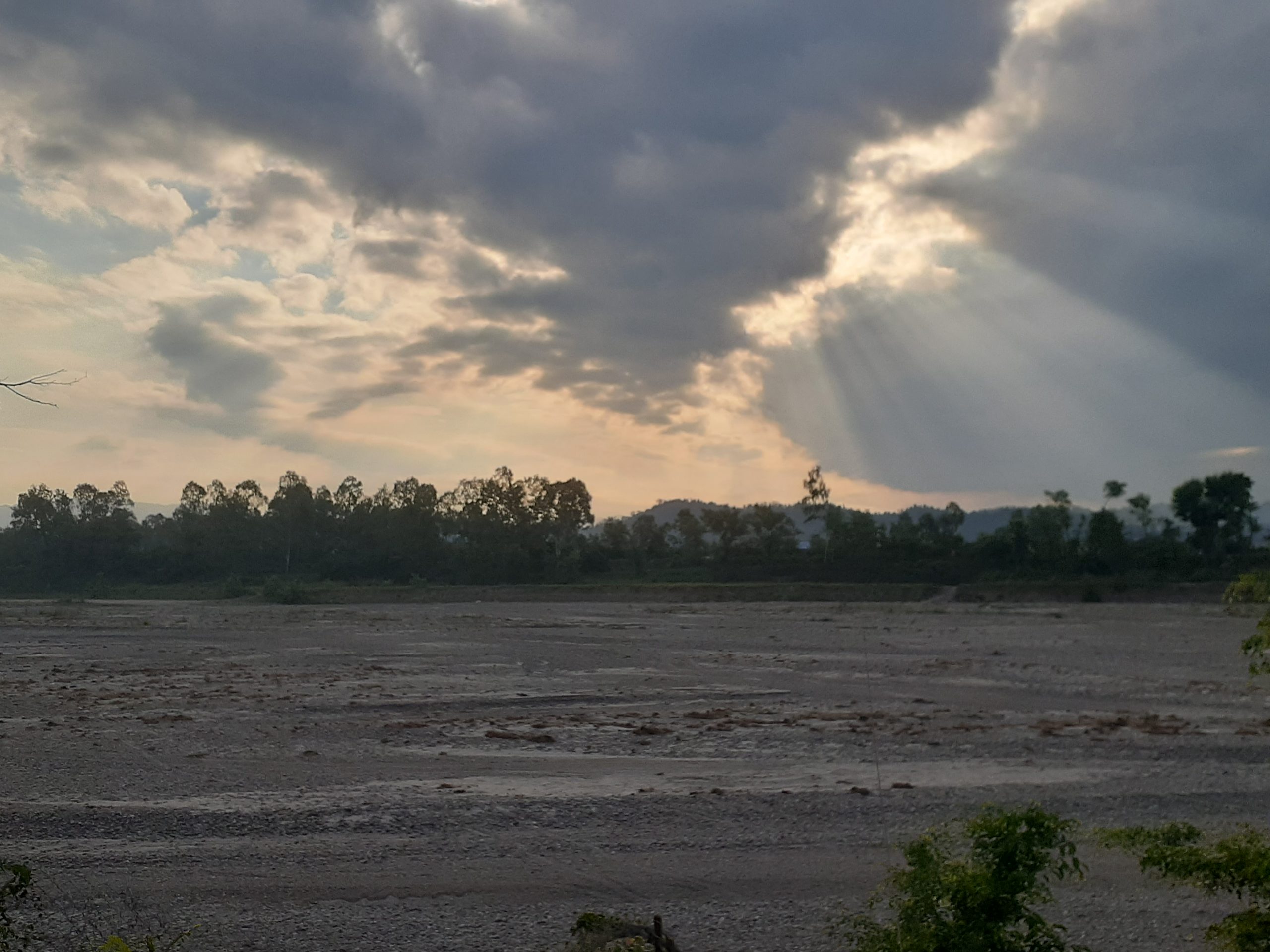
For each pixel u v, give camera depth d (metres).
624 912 9.91
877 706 26.78
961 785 15.82
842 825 13.12
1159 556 104.19
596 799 14.66
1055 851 11.41
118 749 19.17
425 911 10.00
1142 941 8.84
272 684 31.88
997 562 114.81
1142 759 18.12
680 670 36.97
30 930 8.67
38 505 135.38
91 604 97.69
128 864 11.55
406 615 75.56
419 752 19.20
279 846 12.23
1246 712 24.78
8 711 25.44
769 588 102.00
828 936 9.09
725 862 11.51
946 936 5.83
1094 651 43.25
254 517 145.12
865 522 128.00
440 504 138.88
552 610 84.50
